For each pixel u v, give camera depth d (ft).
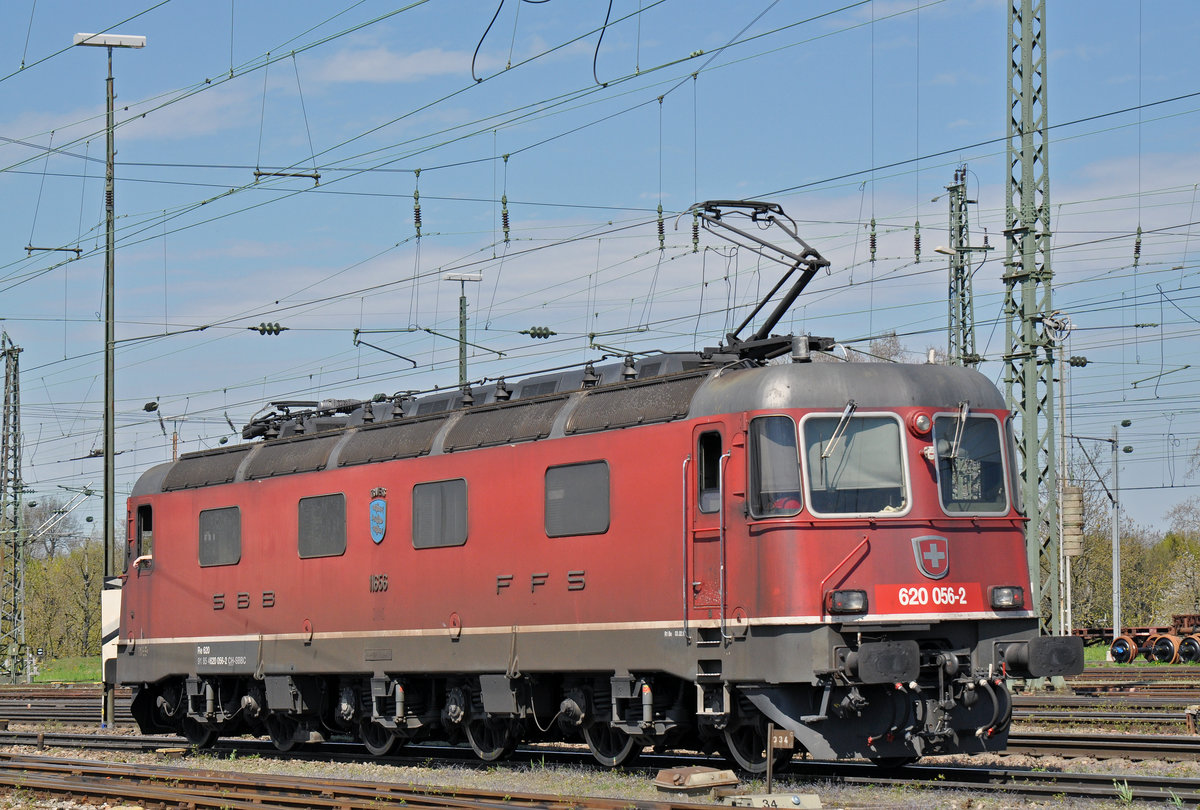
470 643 56.95
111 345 91.81
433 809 42.24
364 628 61.98
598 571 52.11
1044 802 41.81
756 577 46.24
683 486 49.19
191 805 47.78
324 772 58.75
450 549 58.34
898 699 46.26
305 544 65.57
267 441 71.51
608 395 54.03
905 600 45.96
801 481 46.09
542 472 54.75
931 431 47.62
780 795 42.19
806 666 45.03
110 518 90.74
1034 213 86.02
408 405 66.64
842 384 47.19
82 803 50.55
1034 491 86.53
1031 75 85.87
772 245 53.21
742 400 47.55
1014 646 47.09
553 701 56.34
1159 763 51.37
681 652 48.75
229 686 71.10
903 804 41.73
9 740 77.25
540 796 42.78
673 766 53.62
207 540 71.51
